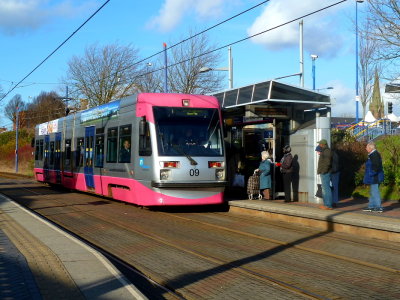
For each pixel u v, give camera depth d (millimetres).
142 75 37875
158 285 7086
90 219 13938
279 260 8570
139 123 14453
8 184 31734
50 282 6602
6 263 7723
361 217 11508
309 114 16375
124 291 6164
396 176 16219
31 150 65188
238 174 17453
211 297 6410
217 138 14852
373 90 36781
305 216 12367
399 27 18281
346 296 6430
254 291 6664
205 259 8641
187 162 14141
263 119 16484
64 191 24969
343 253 9133
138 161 14812
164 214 14797
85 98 43875
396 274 7645
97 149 18609
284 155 15133
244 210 14766
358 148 19344
